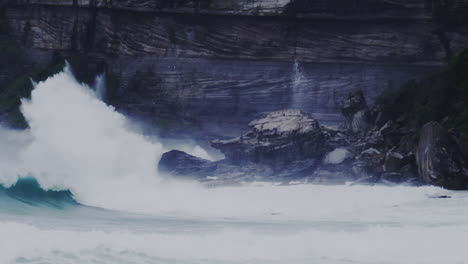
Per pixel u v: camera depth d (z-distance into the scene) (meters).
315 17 65.88
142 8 67.75
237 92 67.94
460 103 50.41
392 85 66.50
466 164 43.94
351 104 57.50
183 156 51.16
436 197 38.66
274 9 65.88
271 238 24.36
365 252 22.84
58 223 28.16
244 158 51.56
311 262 21.78
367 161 47.16
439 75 55.38
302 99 67.31
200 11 67.06
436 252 22.86
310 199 37.88
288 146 50.75
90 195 39.16
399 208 34.88
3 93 67.62
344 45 66.94
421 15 65.12
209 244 23.48
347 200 37.44
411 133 48.97
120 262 21.36
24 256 21.33
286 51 67.56
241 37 67.75
